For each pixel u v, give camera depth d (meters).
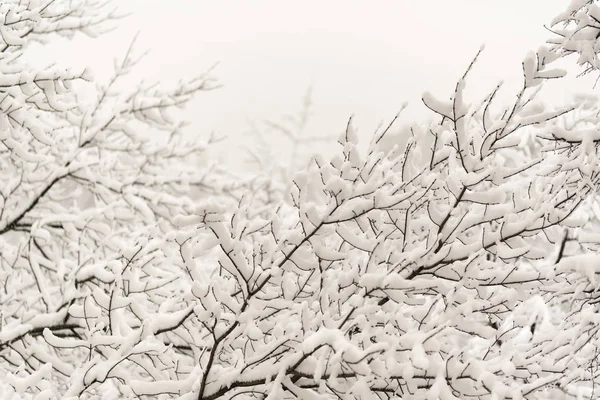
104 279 3.92
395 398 2.59
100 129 5.72
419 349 2.16
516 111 2.58
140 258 3.47
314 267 2.57
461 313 2.54
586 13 2.85
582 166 2.79
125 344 2.89
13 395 2.82
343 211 2.46
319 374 2.31
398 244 2.82
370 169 2.57
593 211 5.66
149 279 3.41
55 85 4.12
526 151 6.06
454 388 2.29
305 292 2.83
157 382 2.77
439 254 2.64
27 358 3.92
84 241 5.58
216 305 2.44
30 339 3.89
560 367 2.67
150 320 2.96
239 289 2.74
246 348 2.76
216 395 2.64
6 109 4.17
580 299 2.94
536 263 5.79
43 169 6.04
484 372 2.18
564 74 2.39
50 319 4.00
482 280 2.63
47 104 4.53
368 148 2.56
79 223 5.49
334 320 2.73
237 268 2.48
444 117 2.69
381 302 2.76
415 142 2.76
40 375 3.05
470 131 2.71
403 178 2.71
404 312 2.91
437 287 2.62
